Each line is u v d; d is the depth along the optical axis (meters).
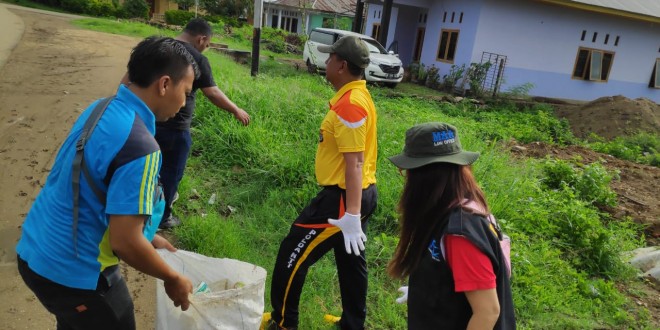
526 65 18.36
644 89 21.14
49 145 5.49
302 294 3.40
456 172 1.76
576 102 18.73
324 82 11.48
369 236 4.45
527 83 17.75
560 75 19.14
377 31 23.92
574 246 4.89
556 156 9.56
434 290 1.74
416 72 19.70
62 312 1.79
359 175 2.55
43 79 8.56
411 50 21.75
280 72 14.81
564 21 18.36
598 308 3.84
